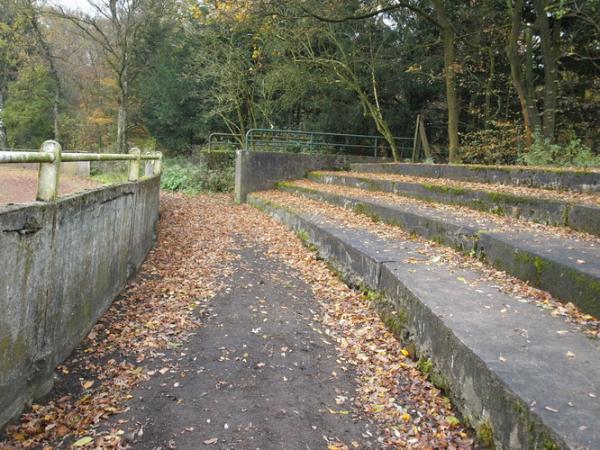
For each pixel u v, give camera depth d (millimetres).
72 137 28938
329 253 7258
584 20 12000
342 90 17750
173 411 3283
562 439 2086
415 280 4590
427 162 13953
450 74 12953
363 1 15438
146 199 7586
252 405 3396
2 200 5121
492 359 2889
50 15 20609
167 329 4715
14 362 2904
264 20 13461
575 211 5539
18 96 27438
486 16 14125
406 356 4164
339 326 4977
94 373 3756
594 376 2689
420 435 3043
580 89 14727
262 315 5219
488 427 2764
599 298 3533
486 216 6715
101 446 2844
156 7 21297
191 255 7879
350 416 3289
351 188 11766
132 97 26594
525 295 4145
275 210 11383
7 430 2854
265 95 19781
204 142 25406
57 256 3473
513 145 13445
